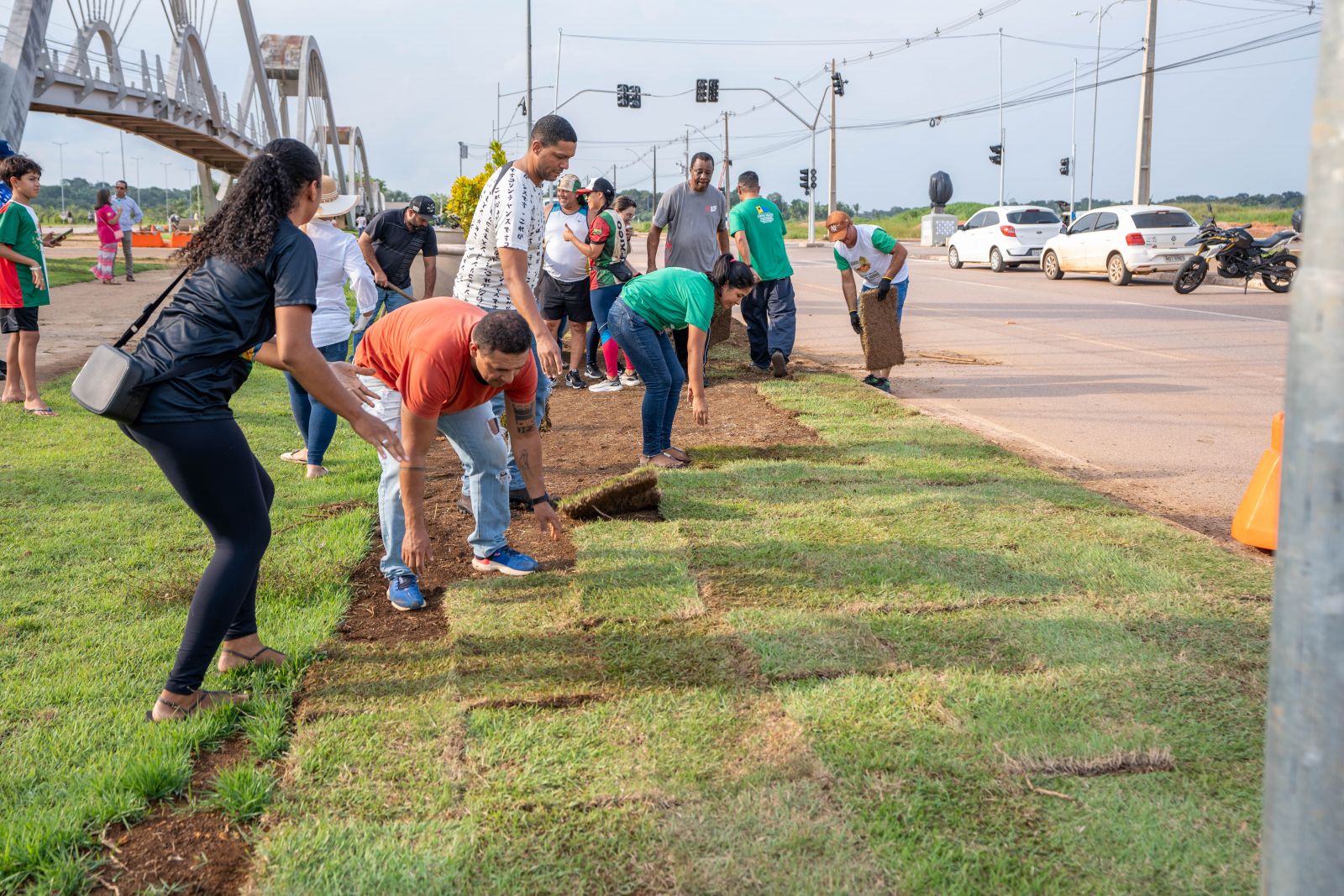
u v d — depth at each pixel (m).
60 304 16.48
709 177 8.80
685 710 2.97
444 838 2.40
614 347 8.59
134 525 4.90
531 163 4.88
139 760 2.70
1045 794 2.53
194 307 2.84
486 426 4.02
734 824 2.43
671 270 5.63
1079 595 3.78
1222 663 3.22
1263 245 17.53
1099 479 5.79
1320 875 1.16
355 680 3.24
